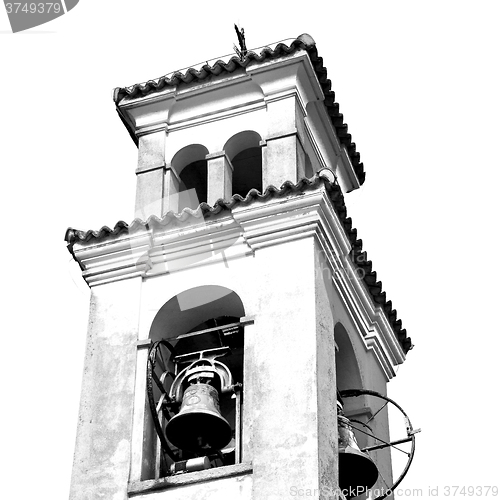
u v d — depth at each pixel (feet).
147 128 88.84
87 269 82.74
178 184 87.56
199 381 77.25
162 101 89.10
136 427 76.79
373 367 86.02
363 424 82.02
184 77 88.69
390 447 84.33
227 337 81.00
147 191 86.38
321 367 76.38
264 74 87.71
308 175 87.61
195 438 75.77
